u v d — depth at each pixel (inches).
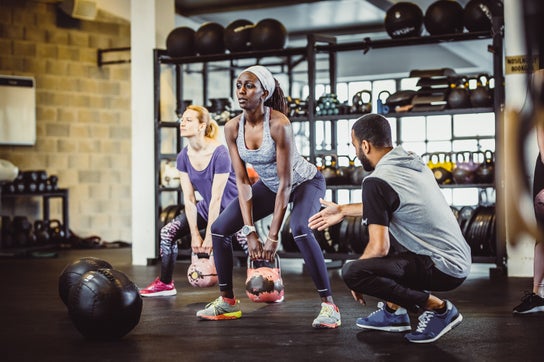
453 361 109.5
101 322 127.3
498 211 249.8
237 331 140.9
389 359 111.4
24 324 154.6
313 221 126.5
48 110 435.5
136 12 307.6
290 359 112.6
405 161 117.6
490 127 566.3
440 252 116.7
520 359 110.9
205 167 183.8
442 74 261.1
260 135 140.5
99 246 425.1
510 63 225.0
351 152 568.4
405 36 272.4
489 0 256.4
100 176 451.2
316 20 490.0
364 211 117.1
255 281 177.3
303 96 592.4
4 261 339.6
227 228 151.5
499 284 225.6
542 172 137.5
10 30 425.1
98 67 450.3
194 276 189.5
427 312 124.9
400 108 267.6
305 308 173.5
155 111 304.0
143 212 308.0
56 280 255.0
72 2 426.9
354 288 119.1
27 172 402.0
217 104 307.0
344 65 585.6
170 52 302.0
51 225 438.0
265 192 151.0
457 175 260.5
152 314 165.9
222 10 454.3
